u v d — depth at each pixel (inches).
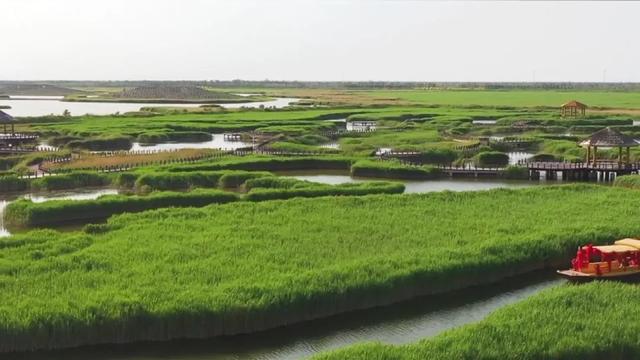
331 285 1236.5
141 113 5920.3
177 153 3319.4
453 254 1437.0
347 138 4094.5
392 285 1278.3
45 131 4340.6
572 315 1115.9
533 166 2942.9
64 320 1080.2
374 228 1673.2
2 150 3467.0
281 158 3157.0
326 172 3093.0
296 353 1086.4
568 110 5477.4
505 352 984.9
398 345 1038.4
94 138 3917.3
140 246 1481.3
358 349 978.1
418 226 1705.2
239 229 1647.4
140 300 1143.0
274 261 1390.3
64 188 2598.4
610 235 1594.5
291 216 1796.3
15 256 1400.1
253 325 1150.3
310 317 1202.6
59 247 1465.3
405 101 7819.9
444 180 2915.8
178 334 1120.2
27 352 1064.2
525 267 1464.1
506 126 4707.2
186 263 1363.2
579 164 2930.6
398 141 3897.6
